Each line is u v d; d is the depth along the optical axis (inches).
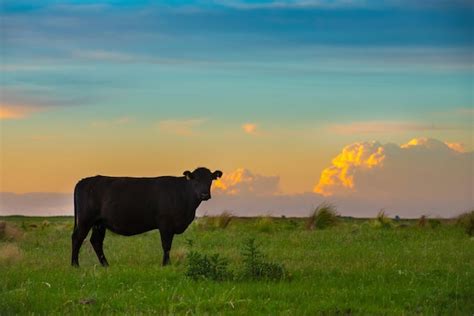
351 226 1252.5
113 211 746.2
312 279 574.9
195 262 577.9
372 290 527.2
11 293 512.4
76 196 757.3
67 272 637.3
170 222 750.5
